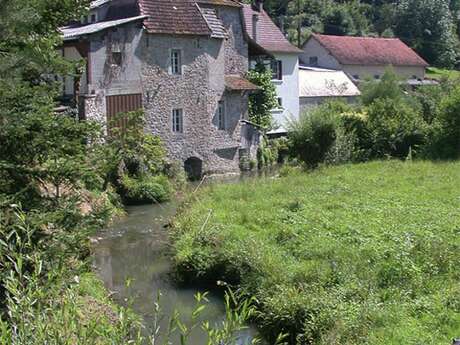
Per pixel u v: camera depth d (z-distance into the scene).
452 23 84.94
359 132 32.88
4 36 10.78
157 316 4.50
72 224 9.79
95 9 31.89
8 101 10.47
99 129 11.73
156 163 28.33
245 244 14.83
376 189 21.92
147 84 30.80
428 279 11.80
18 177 10.53
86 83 28.22
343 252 13.77
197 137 33.25
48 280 4.32
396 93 44.81
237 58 37.38
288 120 37.78
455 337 9.23
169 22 31.64
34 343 3.77
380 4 94.69
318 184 23.62
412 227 15.79
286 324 11.07
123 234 20.06
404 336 9.41
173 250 16.83
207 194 22.89
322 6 84.25
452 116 31.53
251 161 36.00
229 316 4.03
